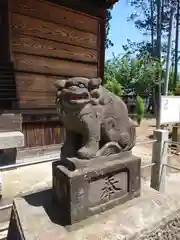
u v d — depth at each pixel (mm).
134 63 13750
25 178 2867
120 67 14344
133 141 1769
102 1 3896
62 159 1533
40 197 1675
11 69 3205
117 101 1656
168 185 3230
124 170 1621
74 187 1346
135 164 1680
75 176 1348
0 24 3174
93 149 1479
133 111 13320
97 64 4105
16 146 2758
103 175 1488
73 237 1247
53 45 3598
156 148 2777
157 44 16266
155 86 13125
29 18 3334
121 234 1293
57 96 1465
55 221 1380
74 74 3852
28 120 3492
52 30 3555
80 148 1491
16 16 3227
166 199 1718
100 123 1520
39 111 3566
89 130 1445
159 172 2768
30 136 3576
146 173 3342
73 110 1394
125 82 13688
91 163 1470
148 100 16750
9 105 3234
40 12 3416
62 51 3689
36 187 2586
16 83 3314
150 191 1854
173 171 3838
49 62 3592
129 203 1631
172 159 4305
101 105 1521
